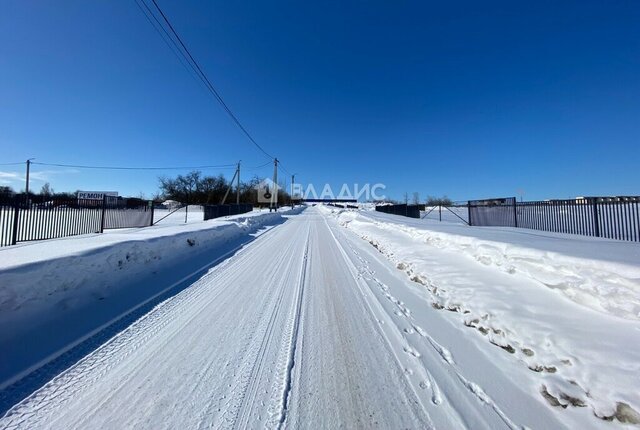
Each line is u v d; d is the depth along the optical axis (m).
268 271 7.16
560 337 2.77
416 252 7.09
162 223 19.45
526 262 3.86
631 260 2.90
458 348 3.39
